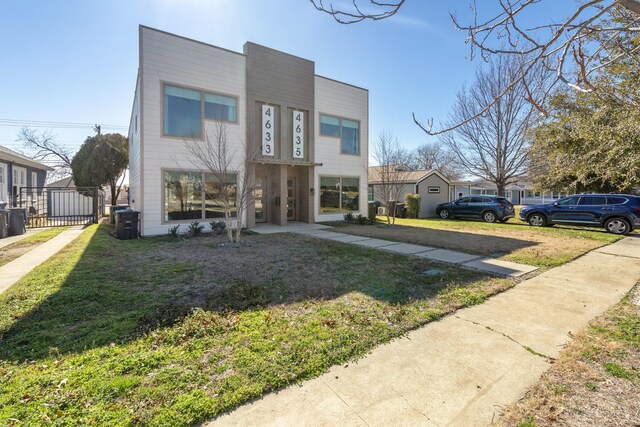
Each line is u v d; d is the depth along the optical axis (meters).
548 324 3.53
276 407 2.13
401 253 7.35
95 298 4.18
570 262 6.63
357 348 2.91
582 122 6.41
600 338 3.18
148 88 9.99
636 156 4.65
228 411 2.08
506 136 19.05
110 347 2.87
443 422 2.01
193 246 8.14
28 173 19.30
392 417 2.05
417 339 3.15
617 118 4.91
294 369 2.54
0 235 9.55
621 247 8.51
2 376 2.39
